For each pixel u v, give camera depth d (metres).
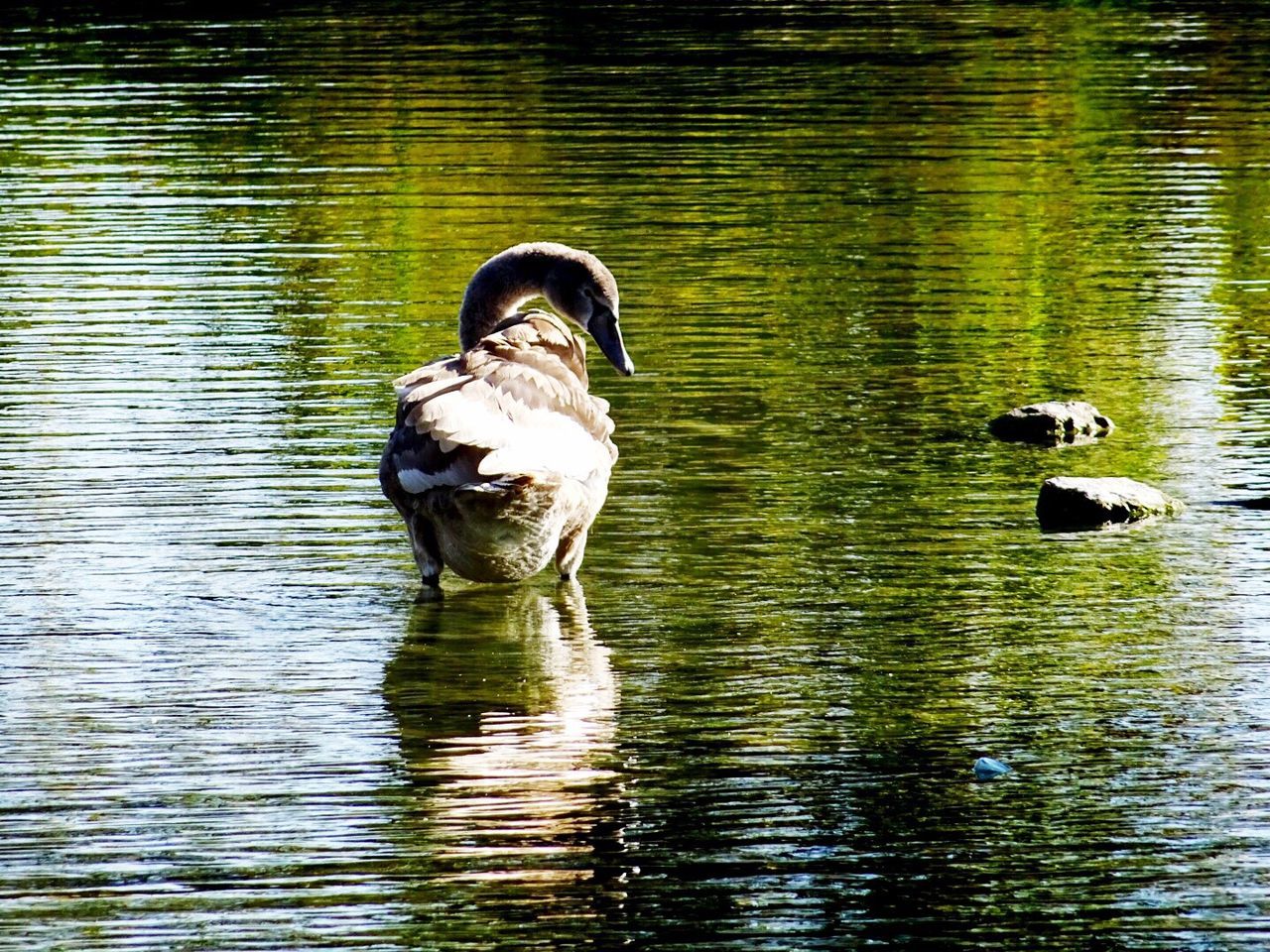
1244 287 20.61
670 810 9.24
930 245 22.47
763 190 25.20
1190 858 8.77
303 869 8.66
